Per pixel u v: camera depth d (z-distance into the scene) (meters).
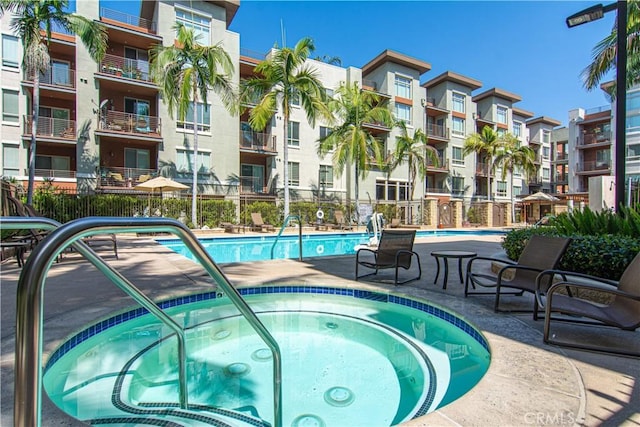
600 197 6.56
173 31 17.56
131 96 18.03
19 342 0.85
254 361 2.95
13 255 6.31
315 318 4.05
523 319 3.06
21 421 0.85
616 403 1.70
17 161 16.03
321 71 23.42
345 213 20.11
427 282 4.73
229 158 19.33
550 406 1.66
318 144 22.72
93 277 4.49
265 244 11.84
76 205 13.14
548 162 39.09
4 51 15.82
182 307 3.76
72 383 2.48
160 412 2.15
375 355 3.11
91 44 13.13
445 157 28.52
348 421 2.12
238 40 19.58
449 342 3.32
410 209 21.38
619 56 5.21
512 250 5.22
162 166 17.47
